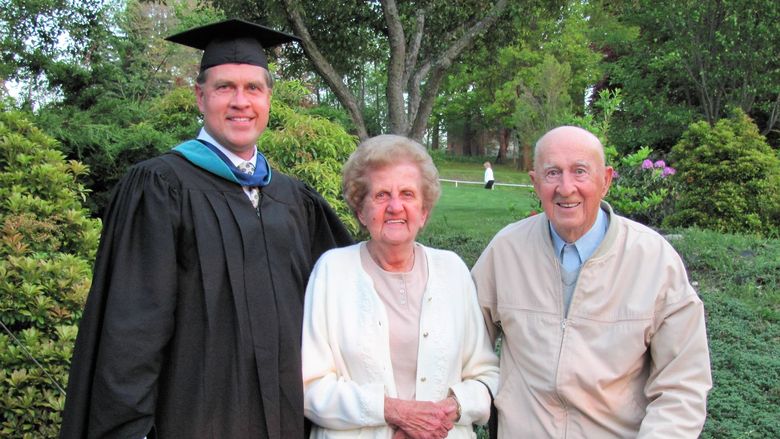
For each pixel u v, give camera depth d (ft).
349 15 27.35
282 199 8.02
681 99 52.70
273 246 7.51
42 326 9.88
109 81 38.29
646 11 49.49
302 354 7.27
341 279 7.45
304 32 24.09
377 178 7.20
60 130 21.81
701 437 11.85
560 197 6.98
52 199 11.33
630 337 6.86
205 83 7.60
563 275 7.30
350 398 6.88
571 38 83.76
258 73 7.61
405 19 28.30
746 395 13.39
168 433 6.76
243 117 7.52
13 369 9.56
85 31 40.45
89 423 6.48
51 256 10.57
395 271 7.50
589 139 7.06
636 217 27.96
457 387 7.27
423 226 7.68
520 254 7.58
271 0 22.98
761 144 28.66
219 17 40.86
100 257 6.91
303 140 19.45
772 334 16.65
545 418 7.08
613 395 6.95
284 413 7.07
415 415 6.79
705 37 46.37
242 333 6.98
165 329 6.68
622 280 7.01
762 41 43.78
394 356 7.15
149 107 31.45
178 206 7.11
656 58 48.42
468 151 157.89
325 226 8.75
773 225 27.96
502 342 7.84
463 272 7.80
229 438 6.83
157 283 6.71
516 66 91.91
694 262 21.99
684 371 6.75
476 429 12.03
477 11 27.94
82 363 6.61
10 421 9.34
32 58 36.76
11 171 11.16
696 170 28.55
